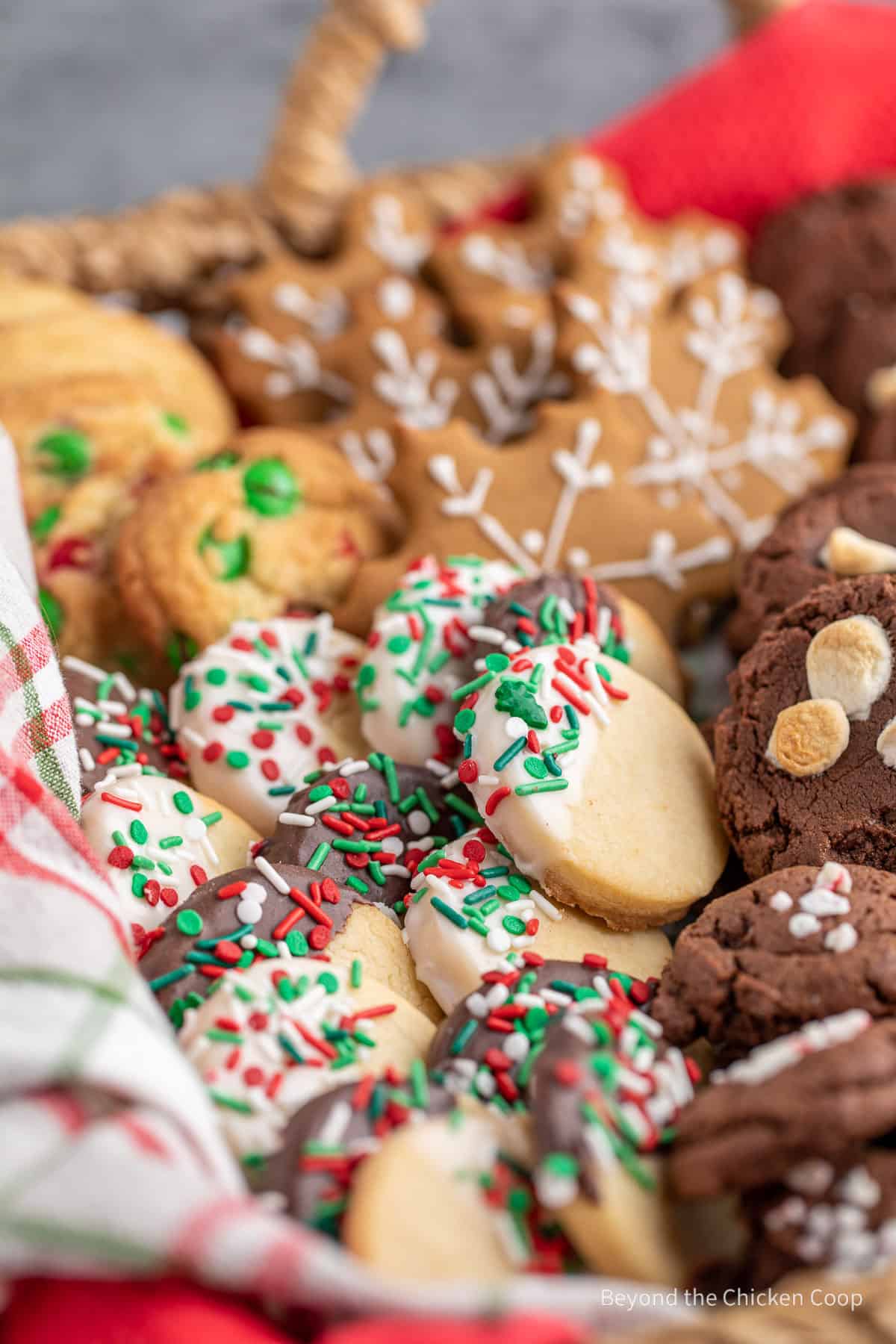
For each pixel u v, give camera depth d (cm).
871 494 42
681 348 49
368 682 40
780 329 50
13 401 45
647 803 38
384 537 45
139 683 44
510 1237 32
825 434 49
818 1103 32
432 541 44
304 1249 29
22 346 46
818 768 37
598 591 42
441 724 40
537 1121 32
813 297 50
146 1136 30
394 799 39
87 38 75
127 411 45
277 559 43
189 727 40
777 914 35
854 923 35
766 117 52
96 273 50
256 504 44
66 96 76
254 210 52
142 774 39
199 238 51
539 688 38
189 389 47
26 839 34
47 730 36
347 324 50
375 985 36
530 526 45
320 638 42
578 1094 32
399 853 38
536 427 47
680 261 51
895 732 37
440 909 37
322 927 36
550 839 37
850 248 50
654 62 80
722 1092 33
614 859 37
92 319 47
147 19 75
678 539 46
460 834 39
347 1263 30
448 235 52
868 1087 32
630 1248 32
